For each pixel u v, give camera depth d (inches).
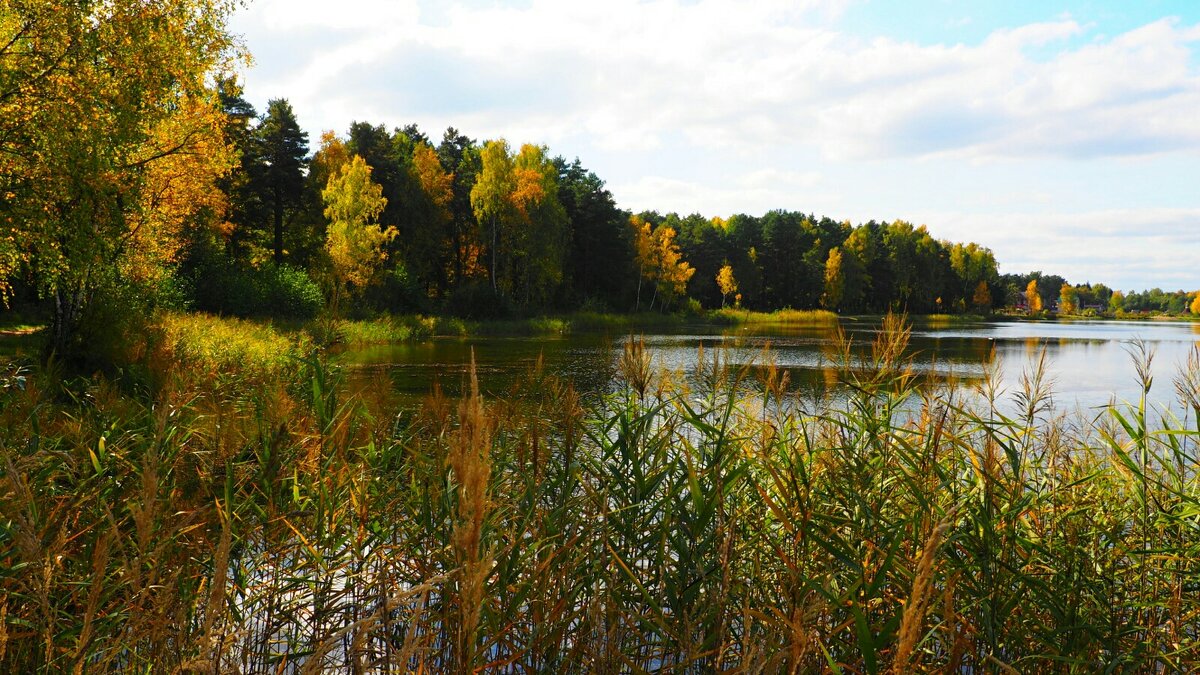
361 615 155.6
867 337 1579.7
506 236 2428.6
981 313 5073.8
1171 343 1739.7
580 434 196.1
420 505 180.9
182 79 633.6
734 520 137.8
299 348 331.3
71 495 163.2
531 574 140.9
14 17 524.1
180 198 763.4
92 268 575.5
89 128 533.3
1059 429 222.1
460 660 89.7
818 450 169.6
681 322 2723.9
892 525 148.5
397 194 2352.4
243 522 166.4
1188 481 190.1
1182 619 153.9
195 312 1370.6
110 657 108.0
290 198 2185.0
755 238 4315.9
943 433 173.8
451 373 853.2
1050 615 156.9
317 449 188.9
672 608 142.3
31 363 483.8
